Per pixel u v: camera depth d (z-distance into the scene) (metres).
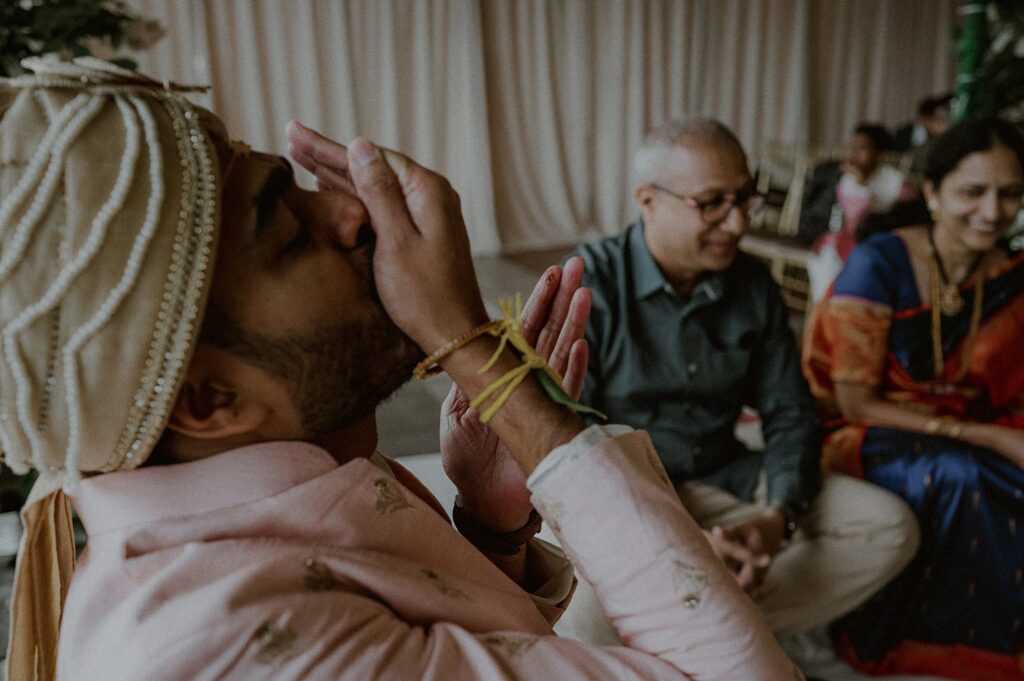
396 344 0.52
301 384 0.50
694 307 1.57
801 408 1.65
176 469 0.49
